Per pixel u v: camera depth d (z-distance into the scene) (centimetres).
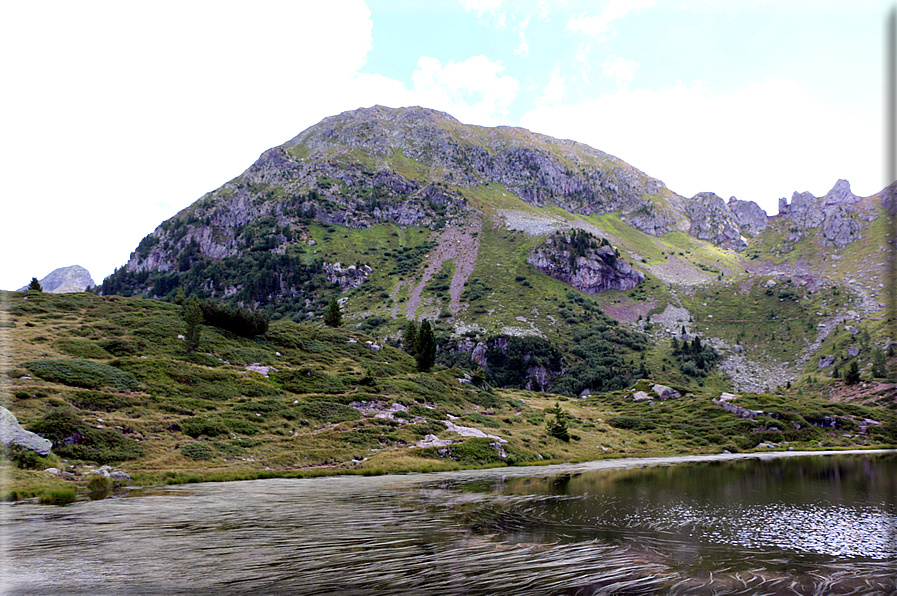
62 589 1492
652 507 3194
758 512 3066
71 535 2150
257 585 1551
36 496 3117
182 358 7294
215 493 3453
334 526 2431
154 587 1521
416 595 1479
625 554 2033
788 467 6084
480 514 2866
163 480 3975
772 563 1947
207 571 1678
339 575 1661
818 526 2667
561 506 3195
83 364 6019
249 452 5075
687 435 9662
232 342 8794
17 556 1817
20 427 3919
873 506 3328
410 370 10225
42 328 7550
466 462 6003
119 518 2522
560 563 1869
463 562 1853
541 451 7169
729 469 5809
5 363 5597
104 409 5141
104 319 8588
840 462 6825
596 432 9250
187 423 5266
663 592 1586
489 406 9531
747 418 10681
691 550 2133
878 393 14900
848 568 1892
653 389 13000
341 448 5653
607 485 4284
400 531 2364
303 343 10000
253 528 2344
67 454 4094
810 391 17888
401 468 5272
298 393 7269
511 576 1694
